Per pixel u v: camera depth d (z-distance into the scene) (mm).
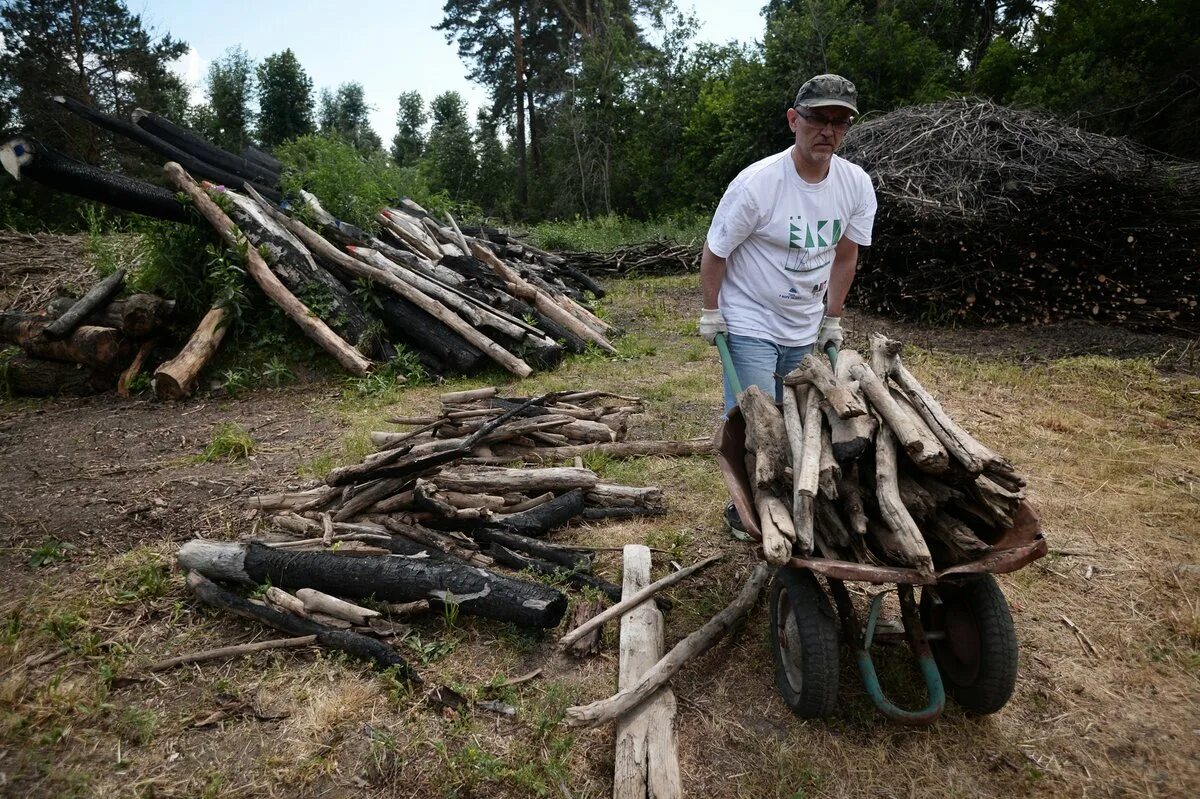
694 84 30812
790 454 2596
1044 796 2307
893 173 9523
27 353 7125
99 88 33844
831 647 2451
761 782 2363
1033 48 21078
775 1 33531
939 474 2410
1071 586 3494
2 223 18719
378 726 2566
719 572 3617
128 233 11414
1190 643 3062
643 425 5781
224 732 2539
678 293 12406
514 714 2637
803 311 3455
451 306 7711
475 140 42719
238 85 40781
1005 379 6688
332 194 9234
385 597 3178
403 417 5301
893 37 21141
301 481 4656
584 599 3340
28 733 2502
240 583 3352
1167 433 5441
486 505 4035
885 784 2357
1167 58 16672
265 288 7469
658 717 2541
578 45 38750
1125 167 8750
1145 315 8531
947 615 2674
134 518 4129
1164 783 2346
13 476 4879
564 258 14164
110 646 2986
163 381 6719
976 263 8938
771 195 3125
